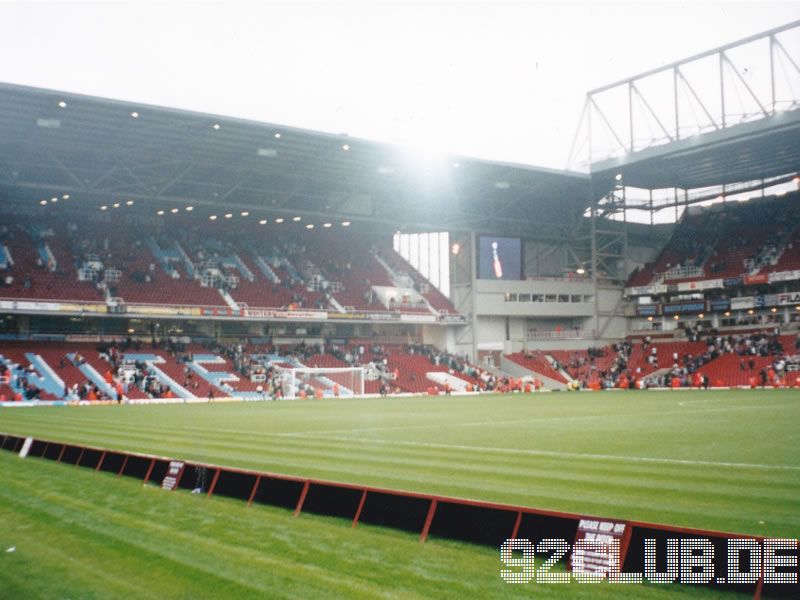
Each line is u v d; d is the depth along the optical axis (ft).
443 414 122.72
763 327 238.48
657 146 229.04
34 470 57.36
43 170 189.78
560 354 261.03
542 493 44.19
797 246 239.30
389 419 111.55
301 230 261.24
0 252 194.39
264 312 212.23
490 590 26.50
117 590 27.96
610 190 261.44
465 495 43.68
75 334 200.64
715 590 26.48
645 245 287.28
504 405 148.77
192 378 191.93
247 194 220.43
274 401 181.88
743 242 257.34
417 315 240.94
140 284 205.67
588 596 25.89
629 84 239.09
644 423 96.99
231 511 40.86
